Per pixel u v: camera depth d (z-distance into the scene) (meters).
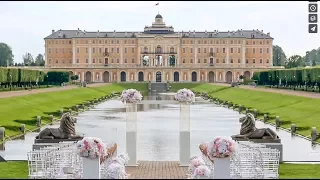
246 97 147.38
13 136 64.88
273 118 90.19
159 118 95.38
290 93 136.12
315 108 92.81
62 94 145.00
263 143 43.59
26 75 176.62
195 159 34.22
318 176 36.25
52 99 124.50
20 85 174.50
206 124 82.50
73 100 135.88
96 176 31.06
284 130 74.56
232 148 29.86
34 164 36.44
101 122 85.88
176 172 38.62
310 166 41.69
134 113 43.66
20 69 168.12
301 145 58.06
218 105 141.00
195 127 77.44
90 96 162.38
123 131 71.44
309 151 53.00
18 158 47.03
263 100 128.25
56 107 110.31
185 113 43.03
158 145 56.97
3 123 71.62
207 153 32.09
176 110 119.06
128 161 42.16
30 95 119.81
